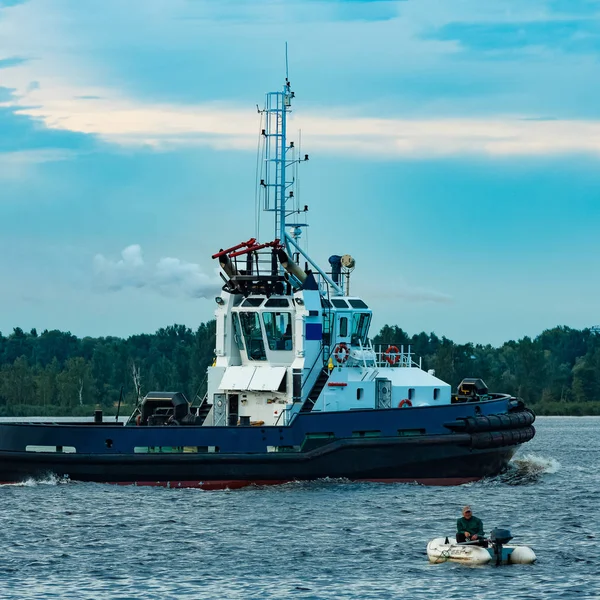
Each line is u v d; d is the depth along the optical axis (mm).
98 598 65562
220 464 97562
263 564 74062
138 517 88188
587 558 77000
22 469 99312
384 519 88688
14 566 73250
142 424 103438
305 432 98062
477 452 104000
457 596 66438
